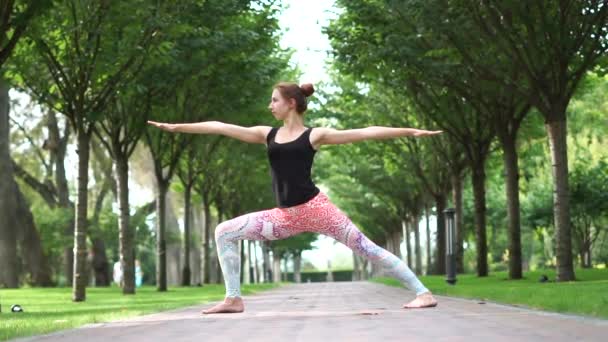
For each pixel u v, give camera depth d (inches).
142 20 755.4
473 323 241.1
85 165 809.5
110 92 804.6
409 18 851.4
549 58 787.4
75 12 726.5
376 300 521.0
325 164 2272.4
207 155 1477.6
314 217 304.2
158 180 1251.8
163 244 1241.4
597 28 775.7
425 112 1121.4
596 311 285.1
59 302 763.4
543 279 839.1
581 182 1667.1
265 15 998.4
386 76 985.5
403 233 2652.6
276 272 3774.6
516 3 757.3
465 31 810.8
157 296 899.4
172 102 1117.1
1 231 1510.8
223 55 949.2
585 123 1557.6
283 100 303.4
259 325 253.3
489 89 951.0
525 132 1311.5
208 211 1748.3
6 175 1517.0
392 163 1585.9
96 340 210.7
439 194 1546.5
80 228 802.8
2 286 1503.4
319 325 246.4
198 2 805.2
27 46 738.8
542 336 191.9
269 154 304.5
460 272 1364.4
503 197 2566.4
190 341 198.4
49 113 1764.3
